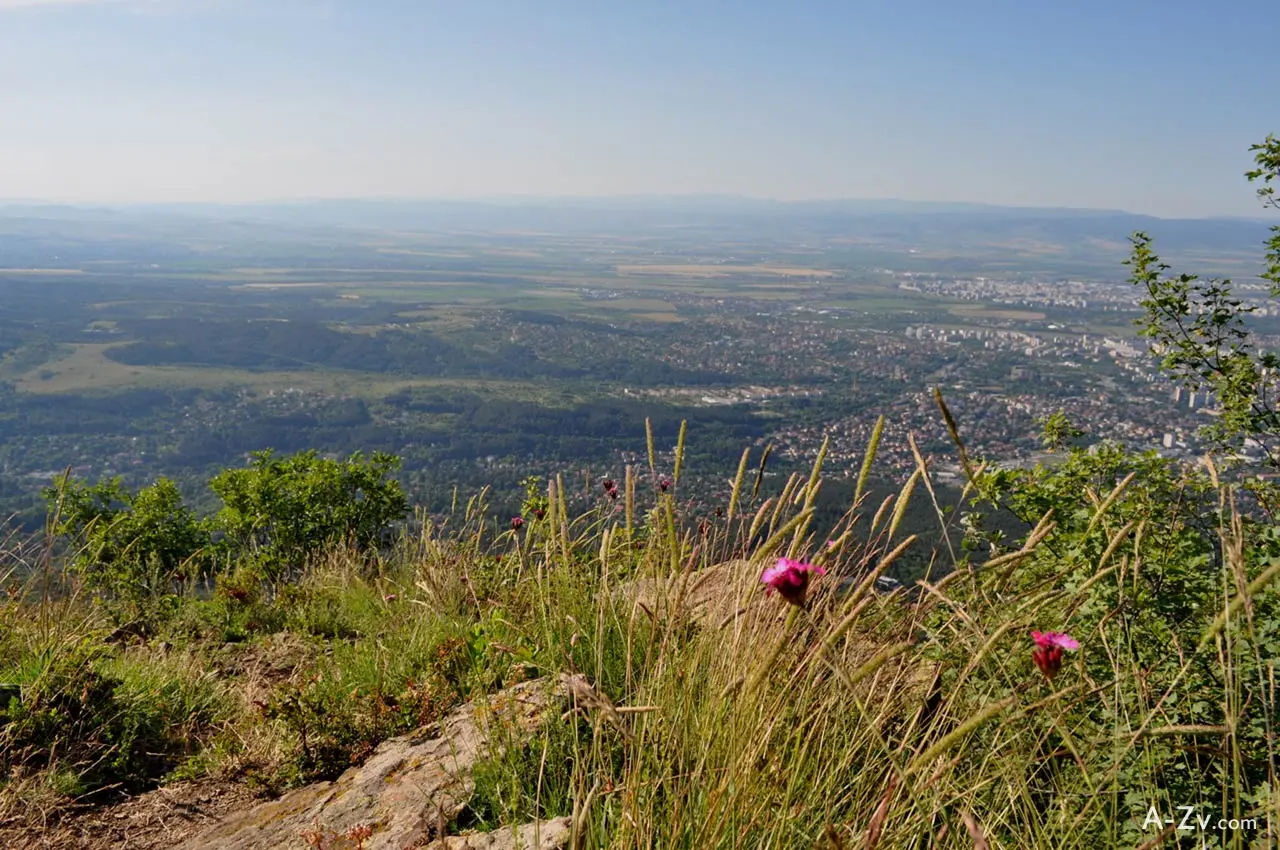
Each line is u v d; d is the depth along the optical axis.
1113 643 2.93
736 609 2.77
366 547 9.14
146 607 6.54
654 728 2.57
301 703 4.38
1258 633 2.56
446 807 3.00
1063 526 4.48
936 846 2.18
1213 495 4.17
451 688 4.25
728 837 2.25
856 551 2.86
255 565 8.12
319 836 2.94
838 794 2.43
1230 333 5.88
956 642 2.57
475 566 5.90
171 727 4.54
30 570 5.51
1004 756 2.39
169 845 3.40
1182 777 2.54
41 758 4.01
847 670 2.41
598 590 4.11
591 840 2.34
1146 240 6.09
